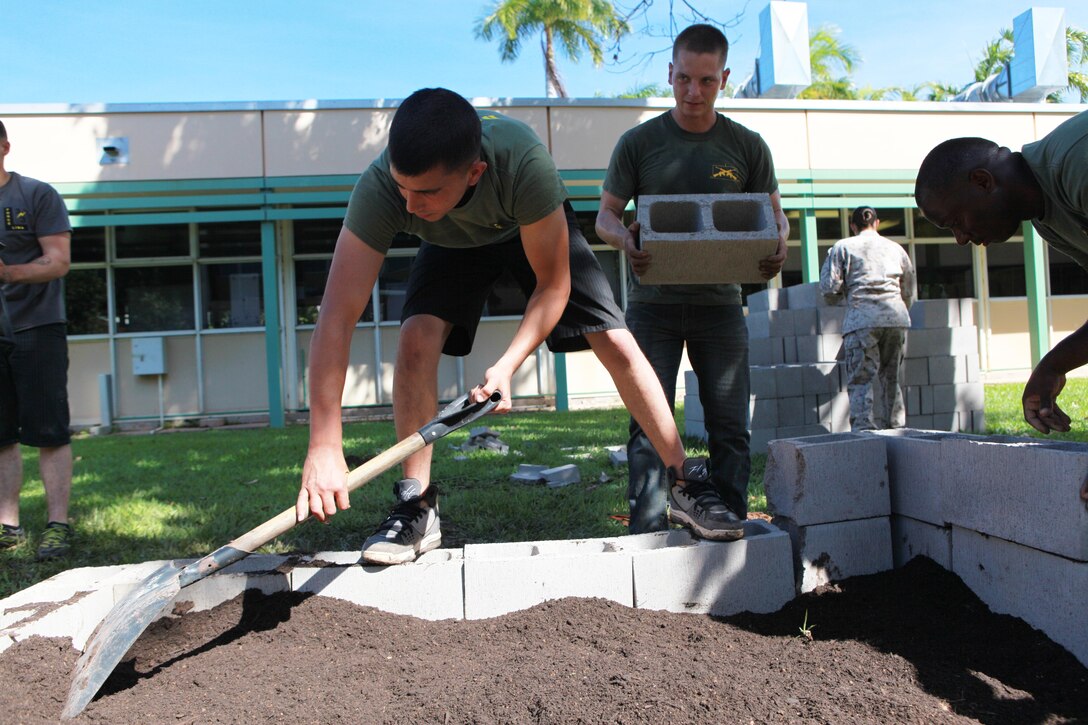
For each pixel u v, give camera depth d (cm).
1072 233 231
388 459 242
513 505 464
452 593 270
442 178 217
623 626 254
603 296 296
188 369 1255
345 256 250
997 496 251
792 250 1430
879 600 272
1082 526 222
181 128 1126
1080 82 2295
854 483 295
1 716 199
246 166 1135
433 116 213
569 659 228
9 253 393
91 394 1237
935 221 242
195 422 1252
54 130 1105
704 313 355
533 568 270
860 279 636
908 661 227
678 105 359
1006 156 231
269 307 1164
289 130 1140
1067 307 1484
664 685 208
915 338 748
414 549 284
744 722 191
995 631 244
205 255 1262
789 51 1293
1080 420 729
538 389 1320
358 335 1281
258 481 604
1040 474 235
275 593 270
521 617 260
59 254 397
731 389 358
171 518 465
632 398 297
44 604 252
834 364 717
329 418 242
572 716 194
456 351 312
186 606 265
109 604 262
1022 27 1495
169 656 244
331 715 201
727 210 328
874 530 298
